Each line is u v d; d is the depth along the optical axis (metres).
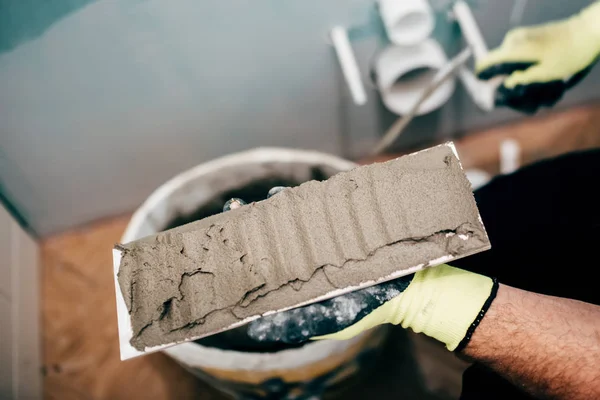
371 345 0.83
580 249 0.68
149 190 1.16
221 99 0.93
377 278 0.48
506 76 0.85
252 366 0.68
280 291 0.49
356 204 0.50
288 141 1.12
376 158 1.25
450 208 0.49
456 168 0.51
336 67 0.93
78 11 0.68
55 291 1.16
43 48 0.72
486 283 0.55
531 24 0.95
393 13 0.75
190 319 0.49
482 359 0.55
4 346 0.97
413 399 1.02
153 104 0.90
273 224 0.51
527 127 1.27
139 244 0.52
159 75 0.84
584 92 1.21
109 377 1.07
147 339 0.49
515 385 0.56
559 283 0.68
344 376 0.85
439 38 0.91
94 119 0.90
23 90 0.78
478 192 0.81
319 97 1.00
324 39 0.85
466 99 1.14
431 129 1.22
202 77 0.87
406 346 1.06
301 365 0.70
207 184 0.83
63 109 0.85
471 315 0.53
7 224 1.05
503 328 0.53
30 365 1.04
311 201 0.51
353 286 0.48
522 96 0.86
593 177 0.73
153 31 0.75
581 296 0.66
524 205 0.75
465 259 0.73
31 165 0.96
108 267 1.18
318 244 0.50
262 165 0.83
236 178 0.84
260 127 1.05
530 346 0.52
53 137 0.91
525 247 0.71
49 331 1.12
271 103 0.98
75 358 1.09
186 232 0.52
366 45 0.88
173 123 0.97
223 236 0.51
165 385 1.06
